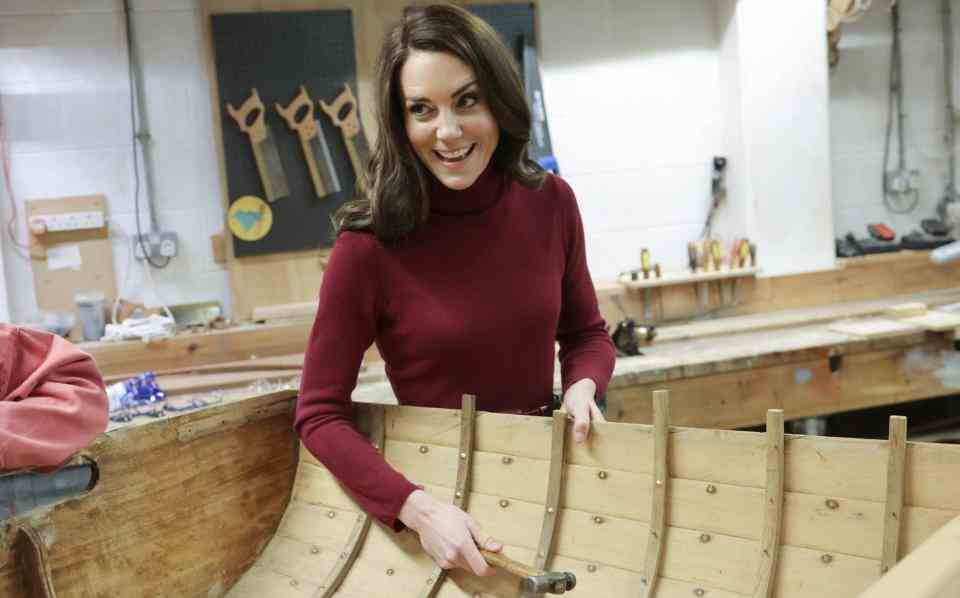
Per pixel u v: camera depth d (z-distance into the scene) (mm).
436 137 1486
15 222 3756
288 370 3566
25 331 1696
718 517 1489
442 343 1611
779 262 4207
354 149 3867
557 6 4094
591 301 1868
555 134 4156
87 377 1732
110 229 3846
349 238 1585
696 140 4324
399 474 1562
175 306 3855
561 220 1738
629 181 4270
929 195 4785
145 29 3785
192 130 3871
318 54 3826
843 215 4660
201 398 3254
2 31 3676
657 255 4344
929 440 3867
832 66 4535
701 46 4281
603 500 1621
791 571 1393
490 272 1613
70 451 1587
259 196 3846
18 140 3729
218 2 3736
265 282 3889
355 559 1868
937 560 882
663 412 1531
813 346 3373
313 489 2039
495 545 1467
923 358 3512
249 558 1991
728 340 3656
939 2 4656
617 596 1541
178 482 1871
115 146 3814
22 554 1590
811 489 1396
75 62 3744
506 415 1701
